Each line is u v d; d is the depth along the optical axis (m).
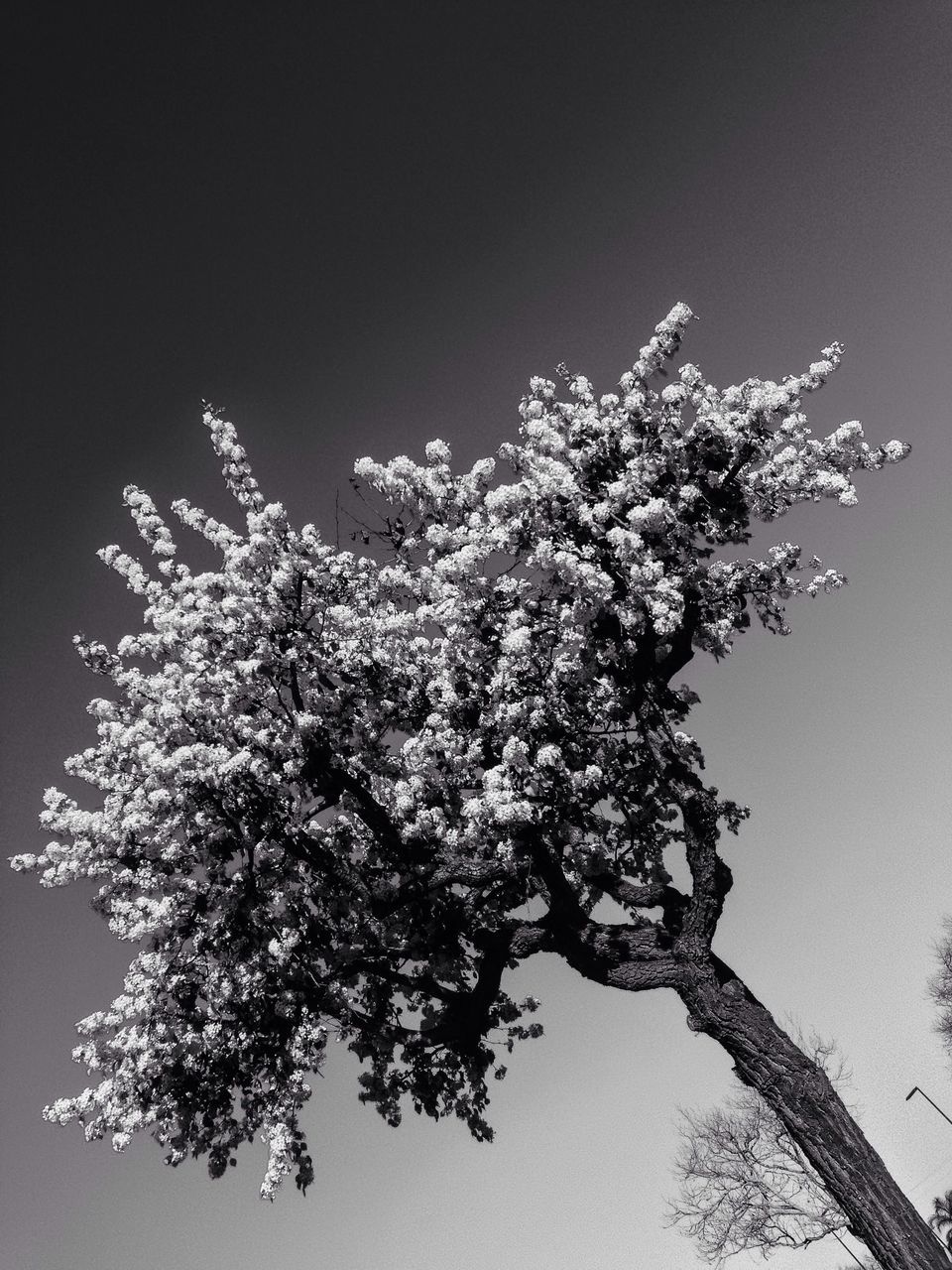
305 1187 14.62
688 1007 14.66
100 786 15.98
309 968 15.83
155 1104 14.90
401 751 15.61
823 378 14.65
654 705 15.02
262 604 15.60
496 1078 16.80
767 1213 29.27
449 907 16.22
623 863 16.69
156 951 15.52
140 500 16.05
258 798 15.65
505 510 14.62
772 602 15.52
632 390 15.37
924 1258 12.71
